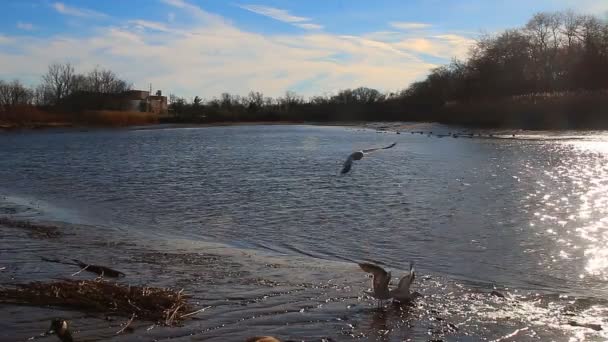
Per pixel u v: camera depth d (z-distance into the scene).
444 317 10.33
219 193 26.62
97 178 33.25
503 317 10.33
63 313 10.11
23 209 22.61
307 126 114.25
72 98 134.38
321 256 15.23
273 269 13.56
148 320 9.97
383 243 16.64
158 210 22.39
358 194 25.72
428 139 66.62
